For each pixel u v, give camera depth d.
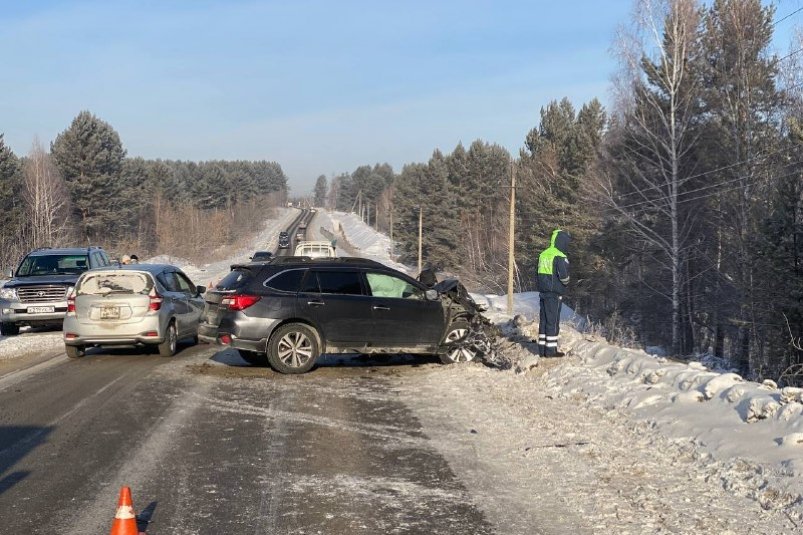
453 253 81.88
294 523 5.12
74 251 19.27
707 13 35.66
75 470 6.36
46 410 8.81
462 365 12.00
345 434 7.62
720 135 34.28
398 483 6.01
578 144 52.09
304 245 34.66
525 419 8.22
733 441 6.52
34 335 17.36
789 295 24.64
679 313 33.72
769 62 33.50
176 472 6.30
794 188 25.67
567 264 11.65
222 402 9.28
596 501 5.55
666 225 36.38
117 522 4.51
